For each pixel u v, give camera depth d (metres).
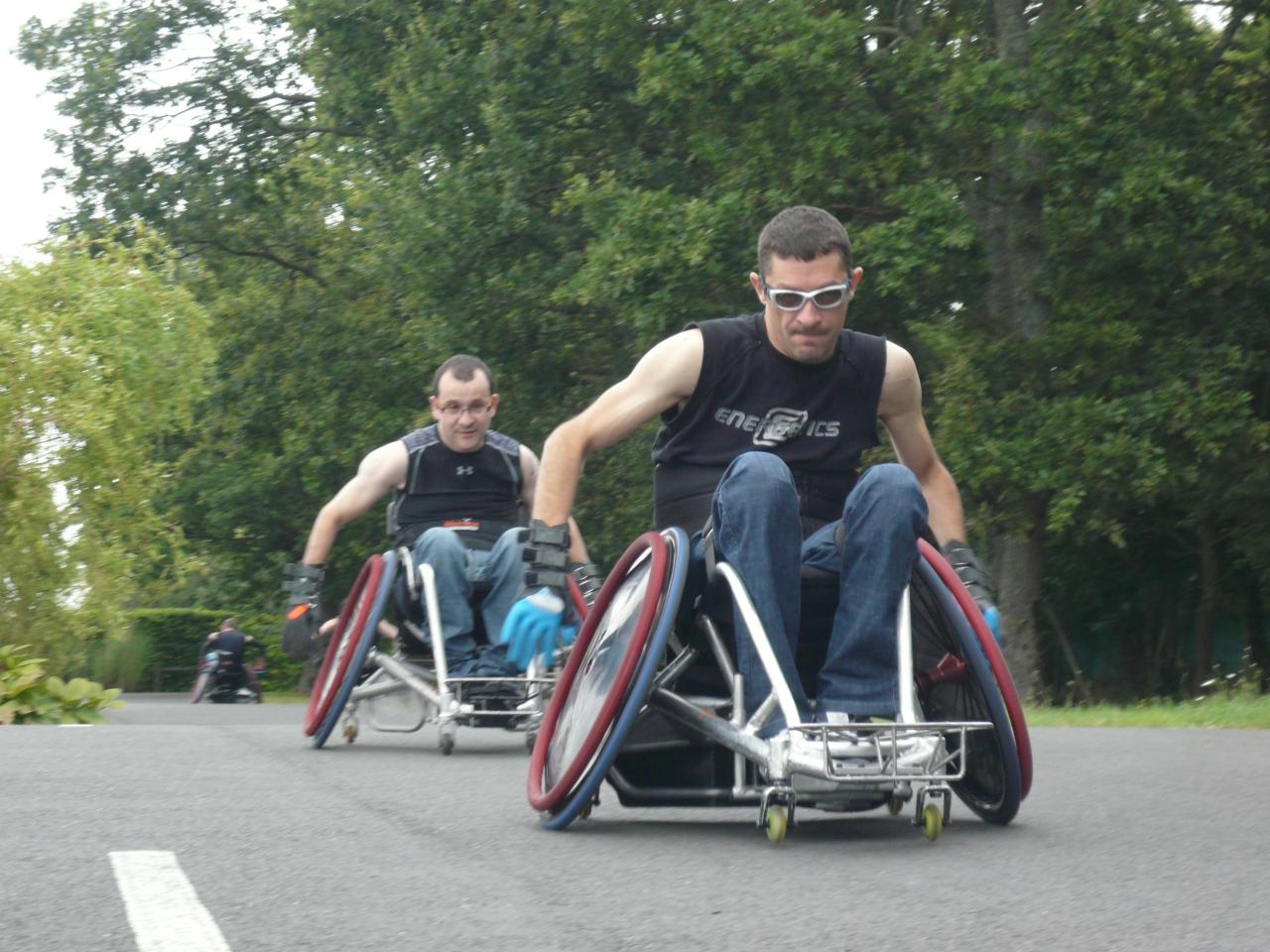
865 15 18.92
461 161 22.64
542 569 3.61
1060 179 17.33
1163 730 7.28
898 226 17.06
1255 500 20.16
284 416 28.05
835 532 3.40
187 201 28.30
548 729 3.51
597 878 2.69
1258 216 17.38
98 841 3.03
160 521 19.88
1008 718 3.29
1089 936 2.19
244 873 2.69
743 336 3.70
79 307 20.62
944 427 17.52
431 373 26.23
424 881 2.63
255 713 15.64
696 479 3.70
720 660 3.42
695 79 17.89
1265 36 18.55
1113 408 17.03
